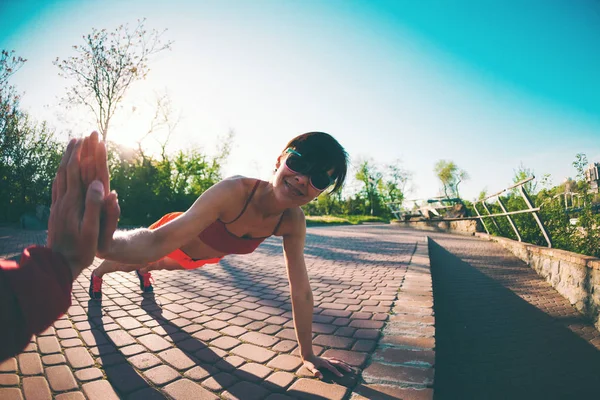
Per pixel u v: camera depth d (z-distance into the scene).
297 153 1.52
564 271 5.04
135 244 1.08
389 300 3.59
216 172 27.61
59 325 2.76
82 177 0.82
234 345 2.45
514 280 6.01
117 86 15.97
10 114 17.59
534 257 6.81
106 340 2.49
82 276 4.78
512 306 4.54
